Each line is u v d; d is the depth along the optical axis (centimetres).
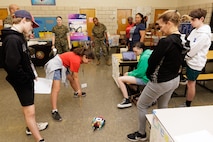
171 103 289
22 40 156
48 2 641
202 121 112
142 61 261
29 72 165
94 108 275
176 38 142
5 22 302
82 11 670
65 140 205
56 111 249
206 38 212
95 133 217
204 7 527
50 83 225
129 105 274
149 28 624
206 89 342
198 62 223
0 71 462
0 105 287
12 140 206
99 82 387
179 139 96
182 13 661
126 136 211
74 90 311
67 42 482
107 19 692
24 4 632
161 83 153
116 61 331
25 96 166
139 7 689
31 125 177
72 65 246
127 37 512
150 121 151
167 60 145
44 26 660
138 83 270
